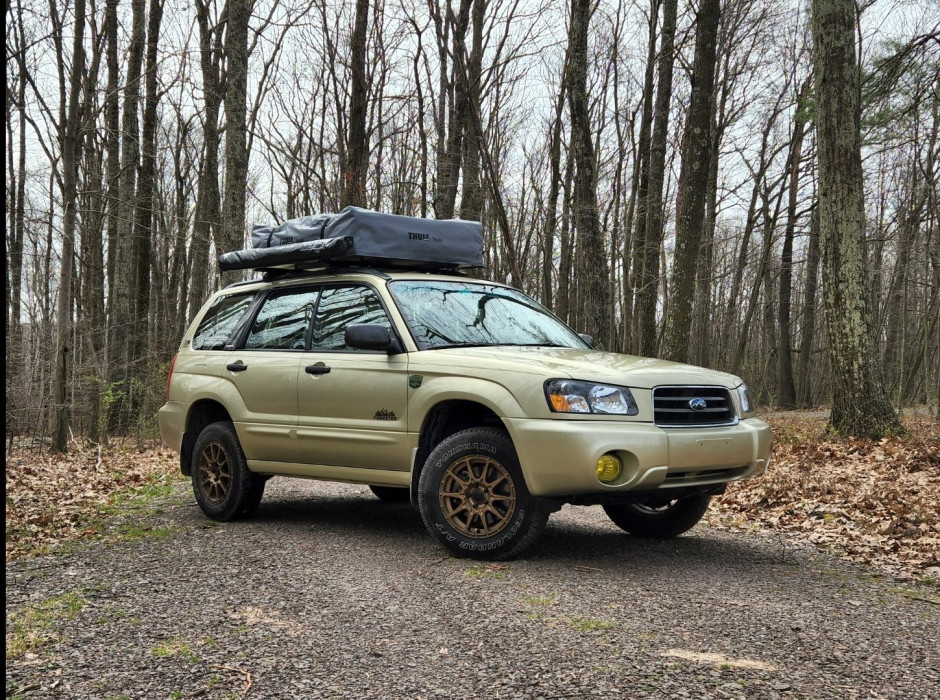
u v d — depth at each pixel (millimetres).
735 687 2930
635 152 27344
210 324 7082
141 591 4398
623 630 3600
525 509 4816
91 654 3379
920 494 7695
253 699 2875
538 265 31766
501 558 4961
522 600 4098
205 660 3287
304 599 4164
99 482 9438
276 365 6168
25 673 3162
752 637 3525
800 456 10906
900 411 25812
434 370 5211
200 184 27016
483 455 4941
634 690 2895
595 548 5484
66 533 6164
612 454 4617
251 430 6258
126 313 19219
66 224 12328
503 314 6039
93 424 14883
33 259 23281
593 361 5062
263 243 6738
